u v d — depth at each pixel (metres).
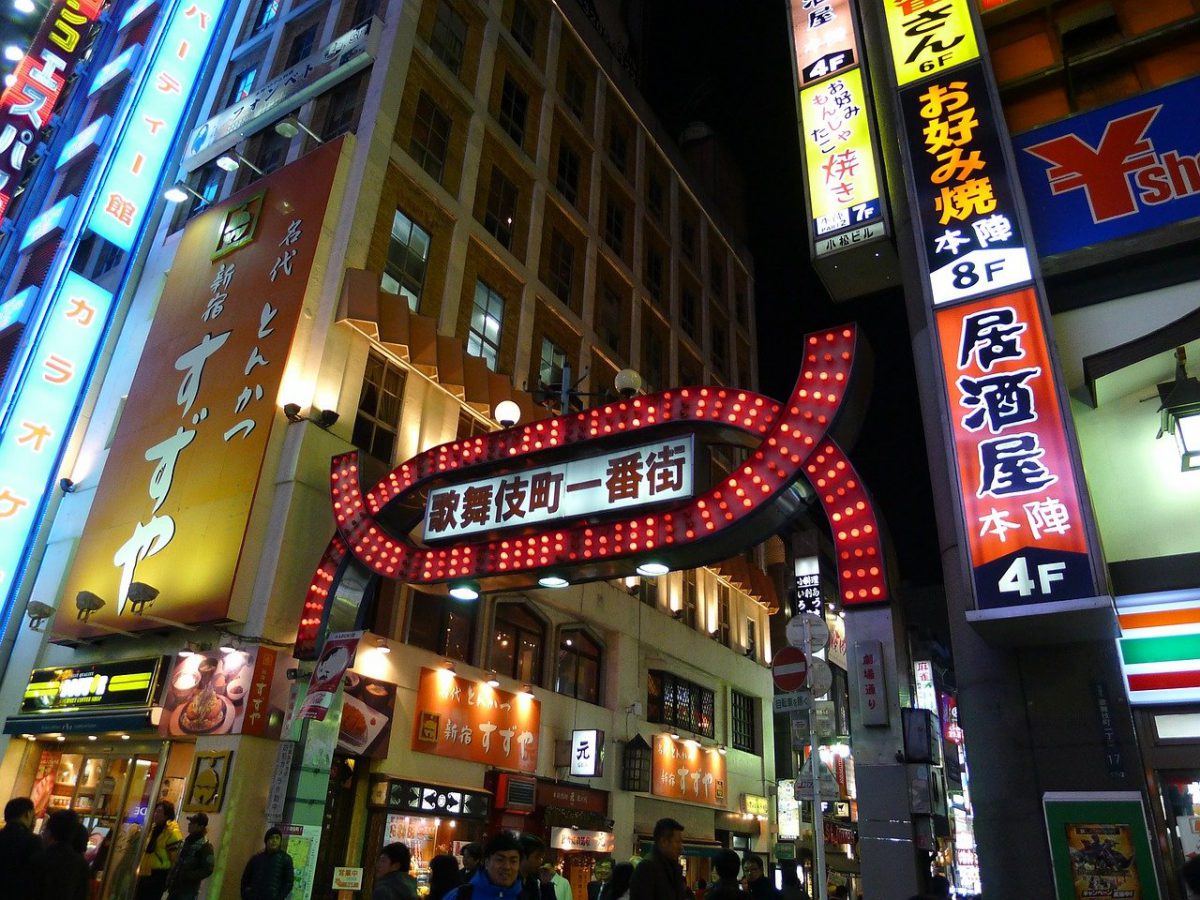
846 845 32.09
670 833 5.93
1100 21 10.42
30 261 25.77
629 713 22.91
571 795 19.89
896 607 8.58
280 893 10.09
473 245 22.12
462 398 19.55
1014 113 10.35
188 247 21.11
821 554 37.19
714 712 28.23
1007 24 10.88
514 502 11.55
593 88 30.77
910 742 7.82
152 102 25.41
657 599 26.41
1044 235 9.23
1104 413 8.87
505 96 25.59
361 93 20.75
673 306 32.66
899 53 10.80
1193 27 9.60
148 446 18.16
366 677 15.48
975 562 7.64
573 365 25.42
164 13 27.84
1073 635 7.73
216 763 13.41
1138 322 8.77
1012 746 7.93
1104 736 7.63
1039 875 7.41
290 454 15.71
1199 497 8.16
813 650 9.94
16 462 20.09
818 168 11.00
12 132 28.25
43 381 21.05
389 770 15.50
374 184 19.08
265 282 18.23
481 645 18.89
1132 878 6.94
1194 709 7.51
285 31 24.86
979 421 8.16
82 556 17.92
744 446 10.79
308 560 15.26
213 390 17.50
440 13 23.36
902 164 10.23
